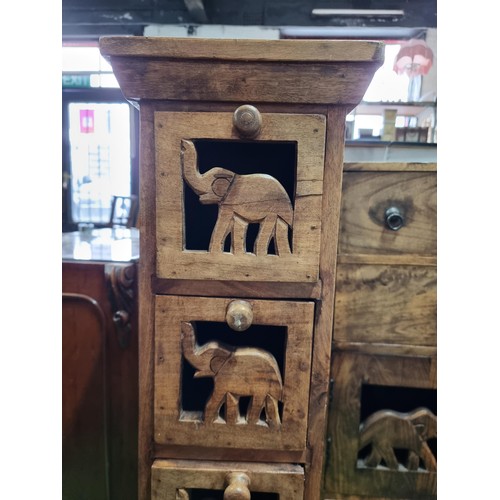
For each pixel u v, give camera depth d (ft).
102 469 2.55
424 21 7.05
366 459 2.53
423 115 6.41
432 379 2.41
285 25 7.19
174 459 1.89
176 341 1.79
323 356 1.81
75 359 2.48
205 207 2.22
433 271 2.32
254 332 2.27
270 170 2.17
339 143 1.67
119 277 2.34
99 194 7.63
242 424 1.82
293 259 1.71
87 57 7.39
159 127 1.65
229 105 1.65
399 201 2.28
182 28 7.14
